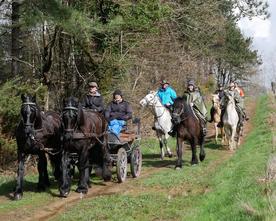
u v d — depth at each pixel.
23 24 16.34
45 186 13.29
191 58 32.78
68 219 9.88
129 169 16.28
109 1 23.94
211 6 31.22
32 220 10.14
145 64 26.42
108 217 9.95
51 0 15.78
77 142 12.34
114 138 13.84
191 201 11.12
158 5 25.30
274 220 8.05
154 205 10.80
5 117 16.08
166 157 19.39
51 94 22.20
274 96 49.25
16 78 17.83
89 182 13.32
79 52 23.86
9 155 16.41
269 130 23.19
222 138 22.84
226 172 13.61
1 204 11.38
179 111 15.79
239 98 21.72
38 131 12.02
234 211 9.03
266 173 11.43
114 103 14.70
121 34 23.84
